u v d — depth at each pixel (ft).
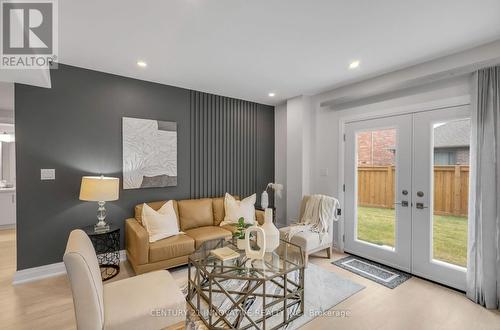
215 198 12.60
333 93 12.13
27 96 8.62
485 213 7.17
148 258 8.49
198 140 12.64
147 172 10.98
